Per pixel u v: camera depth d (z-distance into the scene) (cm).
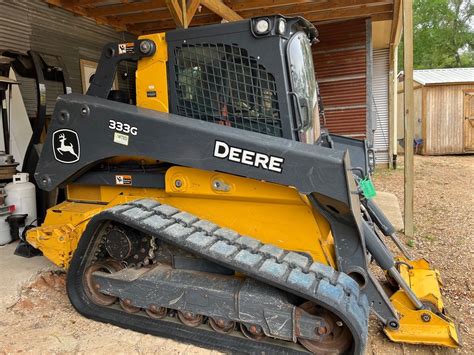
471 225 606
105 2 695
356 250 277
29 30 641
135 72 331
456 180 1016
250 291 270
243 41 292
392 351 299
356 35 979
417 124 1695
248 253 272
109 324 311
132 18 806
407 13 542
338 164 245
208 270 302
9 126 512
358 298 264
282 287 253
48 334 295
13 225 446
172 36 310
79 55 748
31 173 482
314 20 905
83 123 310
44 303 342
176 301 288
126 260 314
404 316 303
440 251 499
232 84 299
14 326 308
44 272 375
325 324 259
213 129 277
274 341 282
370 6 853
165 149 286
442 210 703
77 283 325
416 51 3700
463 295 384
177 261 309
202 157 278
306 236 288
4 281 353
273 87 289
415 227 602
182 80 312
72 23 730
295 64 297
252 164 265
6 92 497
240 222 301
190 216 302
